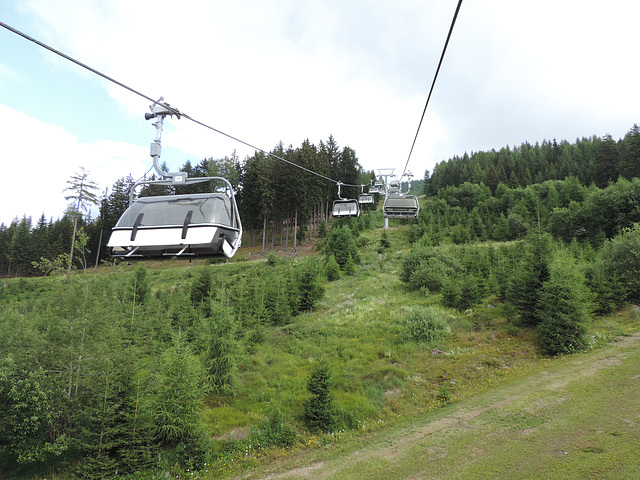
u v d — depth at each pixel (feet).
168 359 40.68
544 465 27.86
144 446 35.65
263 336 71.61
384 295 102.83
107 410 34.60
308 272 103.76
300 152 229.04
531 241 75.46
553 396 40.52
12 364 35.60
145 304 96.53
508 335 64.39
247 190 231.71
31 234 305.94
